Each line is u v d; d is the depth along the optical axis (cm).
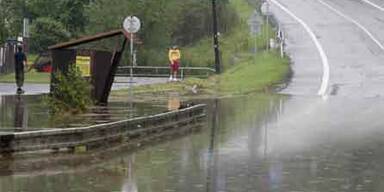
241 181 2089
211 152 2692
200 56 9062
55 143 2586
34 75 8256
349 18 10575
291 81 6675
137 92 5962
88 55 4109
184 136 3209
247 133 3319
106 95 4256
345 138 3134
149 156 2577
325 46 8694
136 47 8775
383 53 8231
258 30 7812
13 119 3272
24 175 2133
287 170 2294
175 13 9169
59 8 9731
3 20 8275
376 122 3800
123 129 3009
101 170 2258
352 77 6800
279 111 4441
